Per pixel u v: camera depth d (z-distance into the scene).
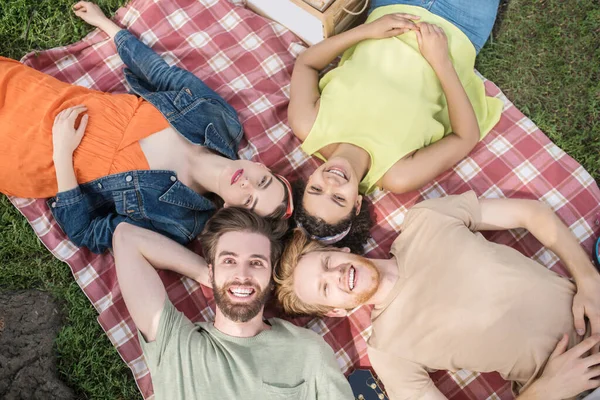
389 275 3.01
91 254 3.38
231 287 2.85
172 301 3.33
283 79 3.70
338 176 2.92
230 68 3.71
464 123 3.17
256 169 3.09
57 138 3.09
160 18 3.78
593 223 3.30
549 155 3.43
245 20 3.76
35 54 3.64
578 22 3.62
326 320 3.35
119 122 3.23
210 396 2.79
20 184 3.19
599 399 2.56
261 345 2.93
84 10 3.69
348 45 3.29
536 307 2.77
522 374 2.82
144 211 3.22
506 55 3.68
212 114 3.40
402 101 3.15
